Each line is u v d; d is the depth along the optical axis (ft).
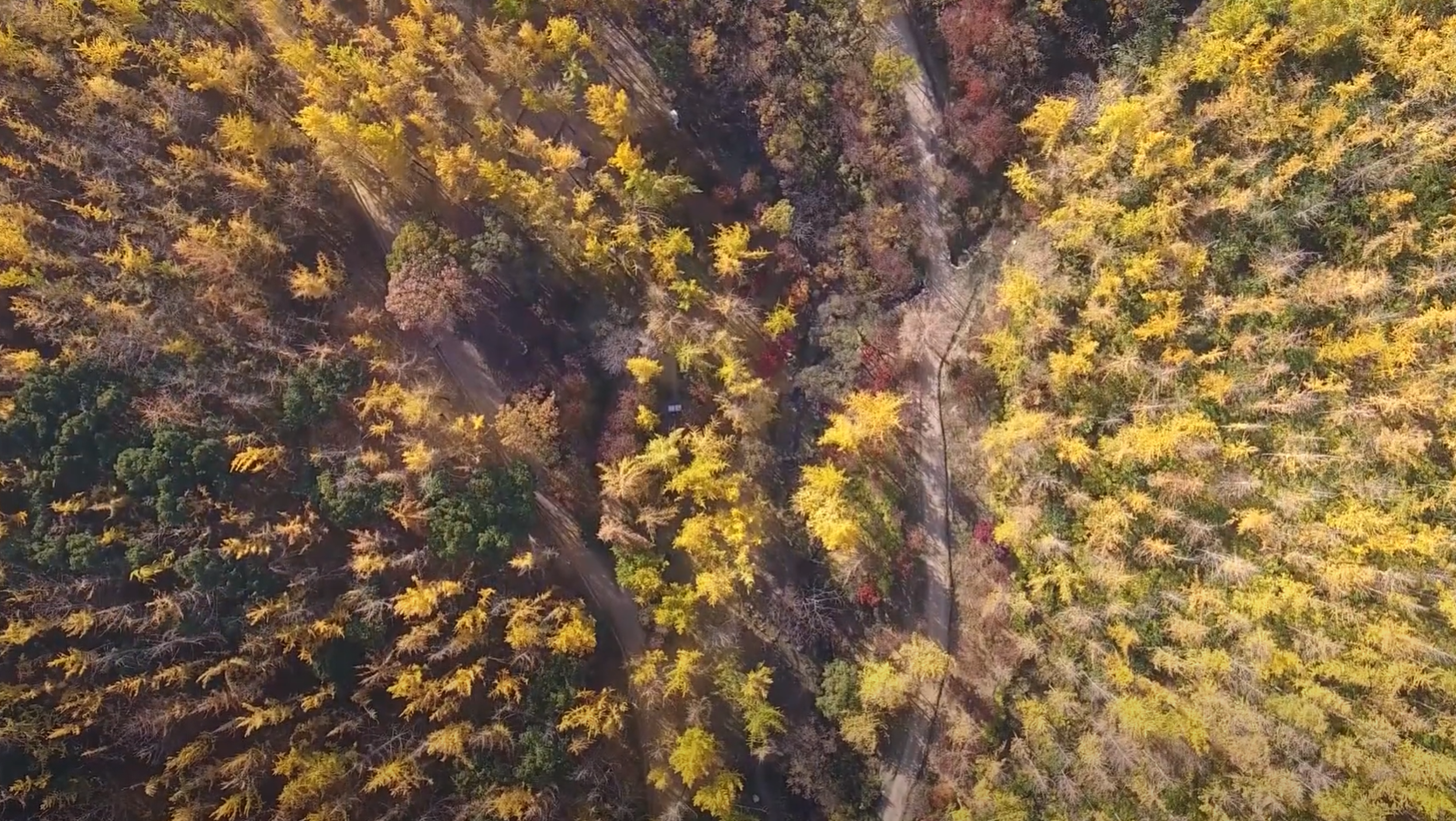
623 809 162.09
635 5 165.78
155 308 152.97
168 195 155.33
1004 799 162.91
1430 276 145.79
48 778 138.62
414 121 156.76
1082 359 157.38
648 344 165.68
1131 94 162.40
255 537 148.25
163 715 142.20
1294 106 151.43
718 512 165.48
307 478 154.51
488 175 154.51
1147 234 157.89
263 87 160.66
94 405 146.72
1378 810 144.36
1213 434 153.99
